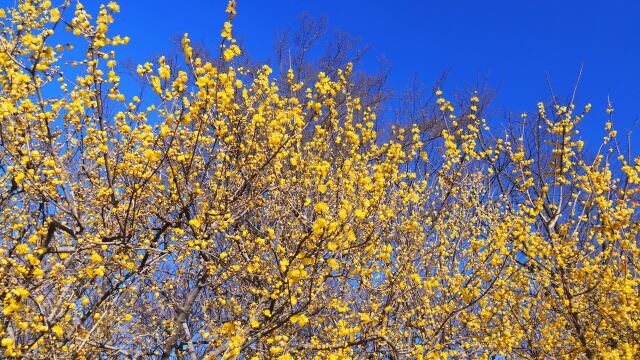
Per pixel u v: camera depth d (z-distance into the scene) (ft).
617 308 20.20
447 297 20.16
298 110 16.69
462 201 24.43
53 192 13.24
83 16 11.47
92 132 12.76
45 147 14.12
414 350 15.65
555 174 21.63
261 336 14.01
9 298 11.98
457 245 22.72
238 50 13.24
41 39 11.50
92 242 12.75
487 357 20.43
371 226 14.62
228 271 17.47
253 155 17.46
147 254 16.25
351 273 15.62
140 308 23.21
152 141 13.39
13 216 15.15
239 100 20.11
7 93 13.28
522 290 21.76
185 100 12.77
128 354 20.03
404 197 18.01
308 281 14.66
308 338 21.42
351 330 14.46
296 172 19.57
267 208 18.74
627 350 19.77
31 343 13.43
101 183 15.74
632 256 20.70
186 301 21.38
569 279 20.11
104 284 17.11
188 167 15.33
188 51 12.70
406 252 17.70
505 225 18.51
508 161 29.86
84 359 14.55
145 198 15.67
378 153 18.01
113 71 12.41
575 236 20.49
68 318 12.95
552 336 22.18
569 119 21.57
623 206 18.61
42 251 12.54
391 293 17.11
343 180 14.80
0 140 13.19
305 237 12.47
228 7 12.83
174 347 24.14
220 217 15.85
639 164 18.89
